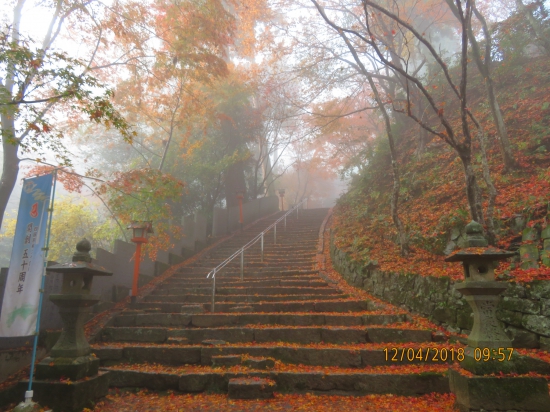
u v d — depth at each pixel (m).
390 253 8.87
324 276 9.80
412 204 10.66
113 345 6.50
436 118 14.15
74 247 15.86
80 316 4.90
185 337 6.71
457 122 12.48
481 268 4.34
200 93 13.28
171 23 10.18
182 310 7.82
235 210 17.70
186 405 4.79
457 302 5.85
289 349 5.79
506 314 5.30
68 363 4.54
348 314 6.98
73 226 15.89
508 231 6.83
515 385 3.82
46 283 6.67
